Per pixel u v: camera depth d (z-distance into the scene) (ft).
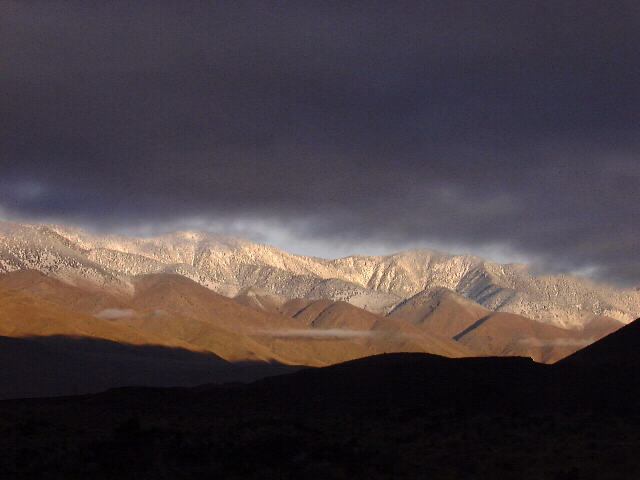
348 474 188.14
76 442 212.43
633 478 183.21
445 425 264.72
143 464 191.72
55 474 180.75
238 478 185.06
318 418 297.53
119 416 278.87
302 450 211.41
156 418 278.26
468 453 212.43
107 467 187.42
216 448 210.18
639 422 261.24
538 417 278.67
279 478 184.55
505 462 198.90
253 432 240.12
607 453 207.41
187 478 185.37
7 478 176.35
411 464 199.52
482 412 296.92
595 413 283.79
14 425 230.07
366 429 259.60
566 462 199.62
